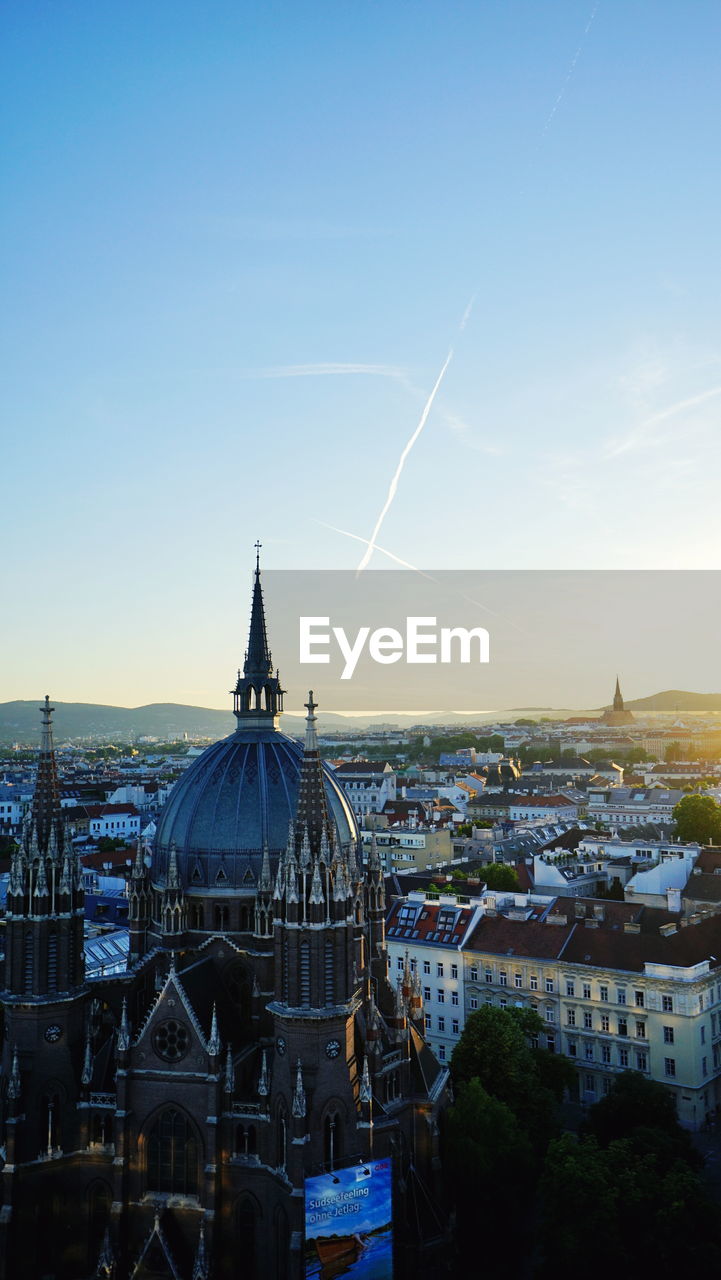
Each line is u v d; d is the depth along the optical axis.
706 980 131.00
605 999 136.62
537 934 148.75
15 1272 84.94
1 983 112.69
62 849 91.50
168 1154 86.50
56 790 93.06
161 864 101.50
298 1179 80.56
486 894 170.50
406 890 189.75
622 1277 81.50
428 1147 94.62
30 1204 86.56
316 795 87.56
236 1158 85.56
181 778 106.81
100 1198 88.62
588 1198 83.44
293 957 83.69
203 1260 81.81
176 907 96.62
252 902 96.75
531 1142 105.19
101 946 149.12
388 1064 91.88
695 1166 98.69
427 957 155.75
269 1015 93.44
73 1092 89.12
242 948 96.00
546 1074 119.19
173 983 86.94
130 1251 85.69
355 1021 92.00
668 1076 129.88
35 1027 88.38
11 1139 85.62
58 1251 87.56
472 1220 95.06
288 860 85.62
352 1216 80.25
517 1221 101.75
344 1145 83.00
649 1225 82.50
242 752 104.06
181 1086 85.94
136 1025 94.94
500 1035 112.81
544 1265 85.12
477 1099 98.31
